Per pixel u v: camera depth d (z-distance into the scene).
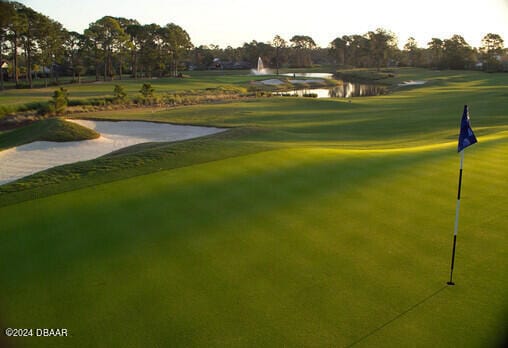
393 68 155.50
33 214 12.49
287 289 8.02
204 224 11.13
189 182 14.83
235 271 8.73
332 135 29.39
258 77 110.38
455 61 131.25
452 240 9.88
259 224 11.01
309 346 6.48
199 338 6.71
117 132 35.31
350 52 190.50
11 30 64.31
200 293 7.97
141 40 111.00
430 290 7.86
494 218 11.01
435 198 12.52
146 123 37.91
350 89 94.12
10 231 11.29
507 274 8.33
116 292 8.11
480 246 9.55
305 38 188.38
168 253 9.62
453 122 33.38
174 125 36.78
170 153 19.69
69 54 105.62
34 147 29.64
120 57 107.44
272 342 6.58
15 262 9.52
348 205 12.12
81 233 10.95
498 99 49.94
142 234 10.70
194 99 62.34
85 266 9.19
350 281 8.23
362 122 36.69
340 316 7.16
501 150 18.06
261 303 7.59
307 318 7.13
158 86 79.94
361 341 6.55
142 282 8.44
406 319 7.04
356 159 17.31
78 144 30.73
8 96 58.88
